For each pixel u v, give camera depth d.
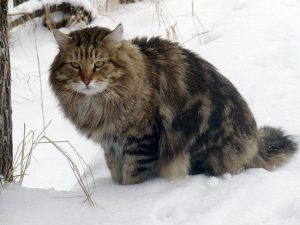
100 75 1.19
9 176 1.18
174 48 1.31
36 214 1.07
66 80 1.22
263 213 1.09
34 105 1.88
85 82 1.18
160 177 1.30
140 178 1.29
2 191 1.13
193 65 1.30
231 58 1.86
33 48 2.28
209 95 1.28
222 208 1.10
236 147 1.29
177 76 1.27
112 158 1.31
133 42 1.32
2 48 1.11
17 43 2.30
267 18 2.11
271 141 1.39
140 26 2.31
